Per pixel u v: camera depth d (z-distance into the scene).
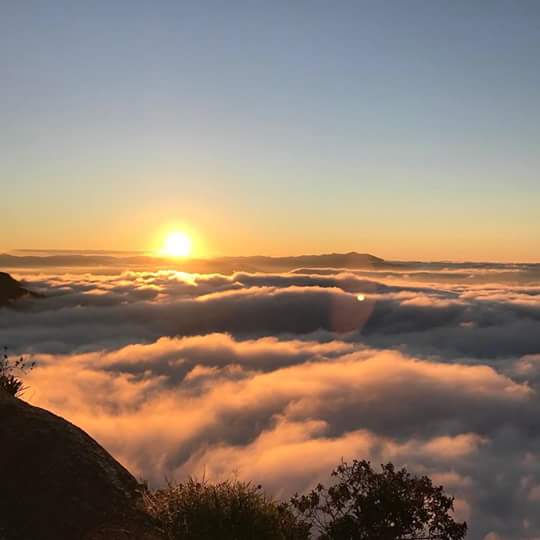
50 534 5.23
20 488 5.68
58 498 5.59
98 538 5.20
